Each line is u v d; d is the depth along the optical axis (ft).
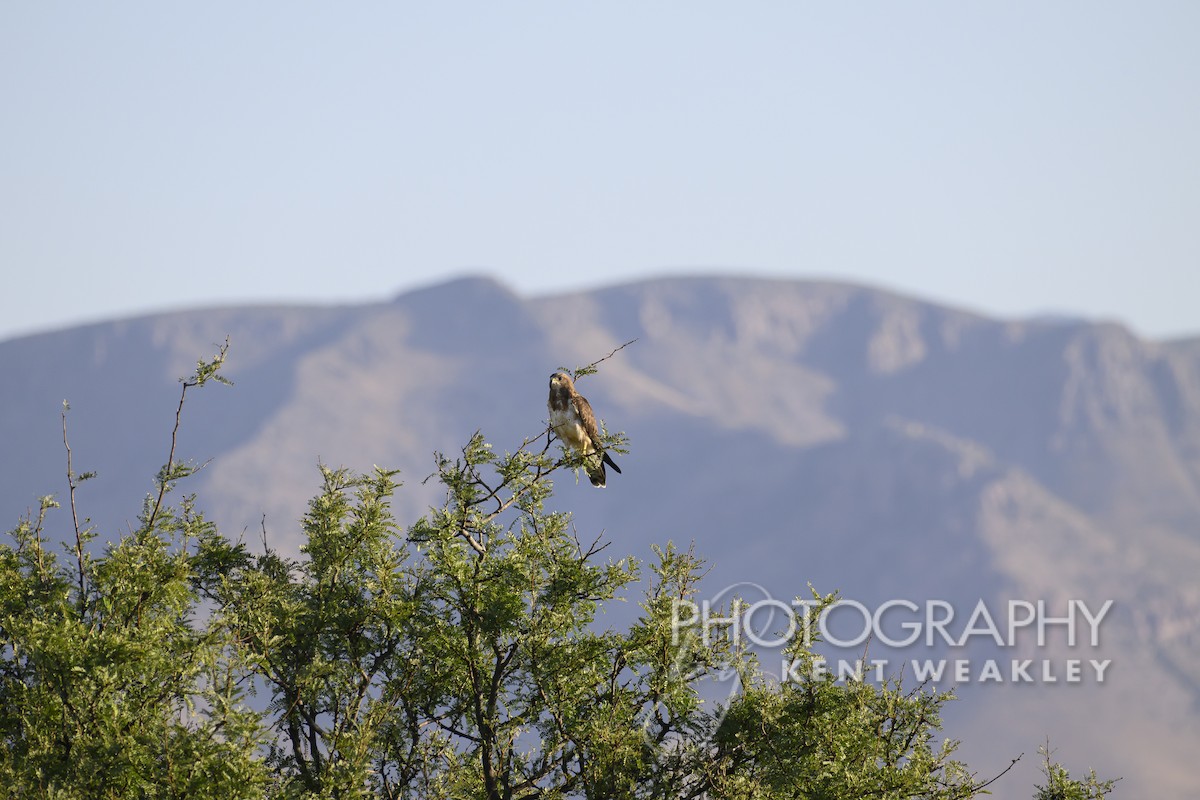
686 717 179.01
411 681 182.70
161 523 180.14
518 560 179.73
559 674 177.27
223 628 163.53
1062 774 186.29
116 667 154.20
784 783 169.68
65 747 154.81
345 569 191.72
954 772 179.52
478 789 180.65
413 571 189.67
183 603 172.55
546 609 179.01
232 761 146.00
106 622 166.09
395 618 182.50
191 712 156.15
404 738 186.50
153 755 148.66
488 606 178.70
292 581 194.80
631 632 179.93
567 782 176.35
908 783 170.09
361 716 173.88
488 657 185.68
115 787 146.82
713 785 171.42
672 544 182.09
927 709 184.55
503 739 183.01
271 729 161.89
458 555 179.73
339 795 161.89
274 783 159.74
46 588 176.86
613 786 169.99
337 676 181.47
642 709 179.11
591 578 182.19
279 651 181.88
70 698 153.99
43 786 148.97
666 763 177.27
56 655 155.94
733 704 178.70
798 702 177.06
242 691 156.97
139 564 168.55
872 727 181.68
